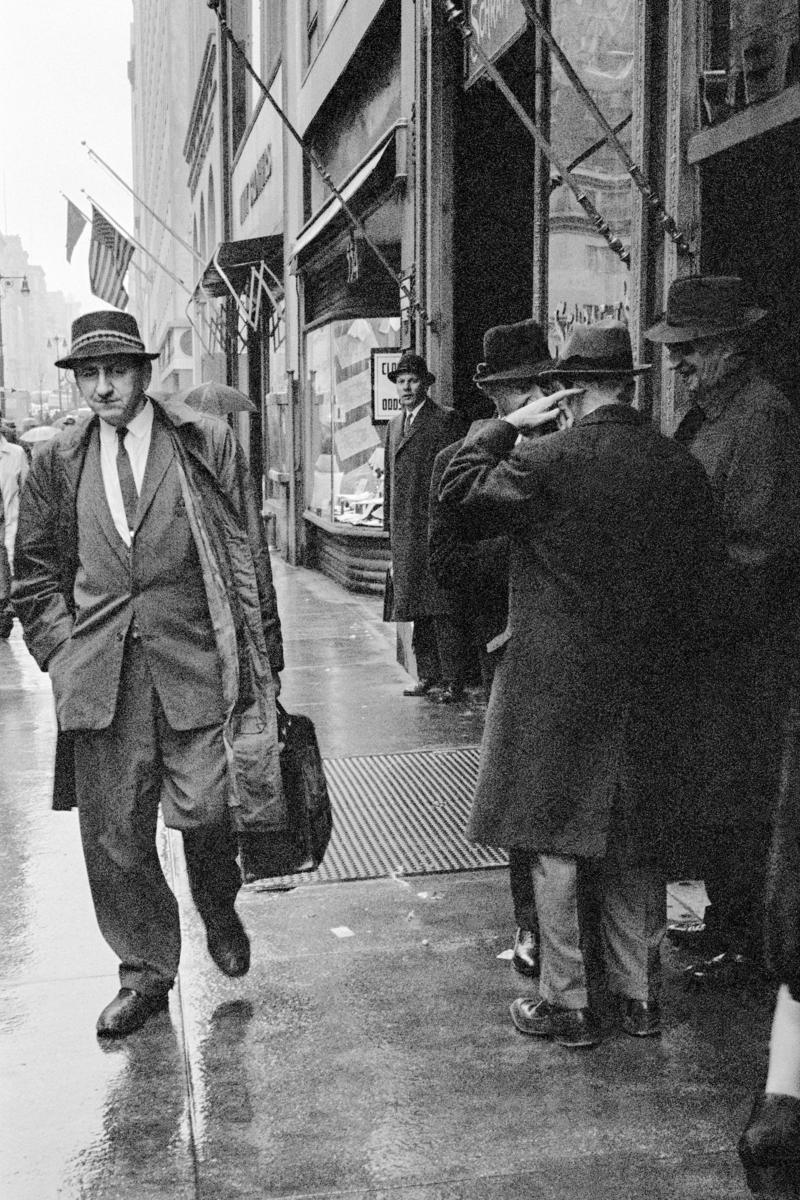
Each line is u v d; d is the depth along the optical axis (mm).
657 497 3535
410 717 8133
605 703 3580
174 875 5422
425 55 9289
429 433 8398
